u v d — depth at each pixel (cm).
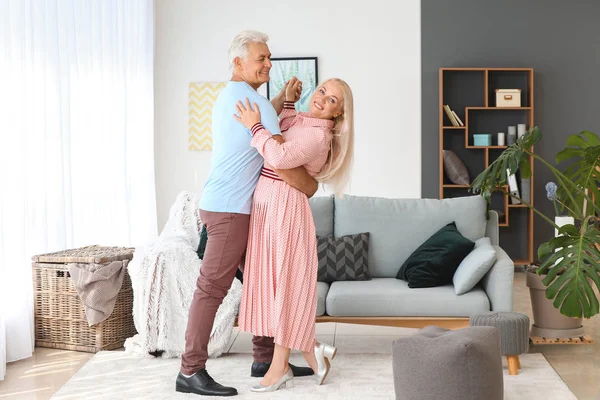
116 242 621
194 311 367
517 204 748
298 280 368
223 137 367
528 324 392
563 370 404
